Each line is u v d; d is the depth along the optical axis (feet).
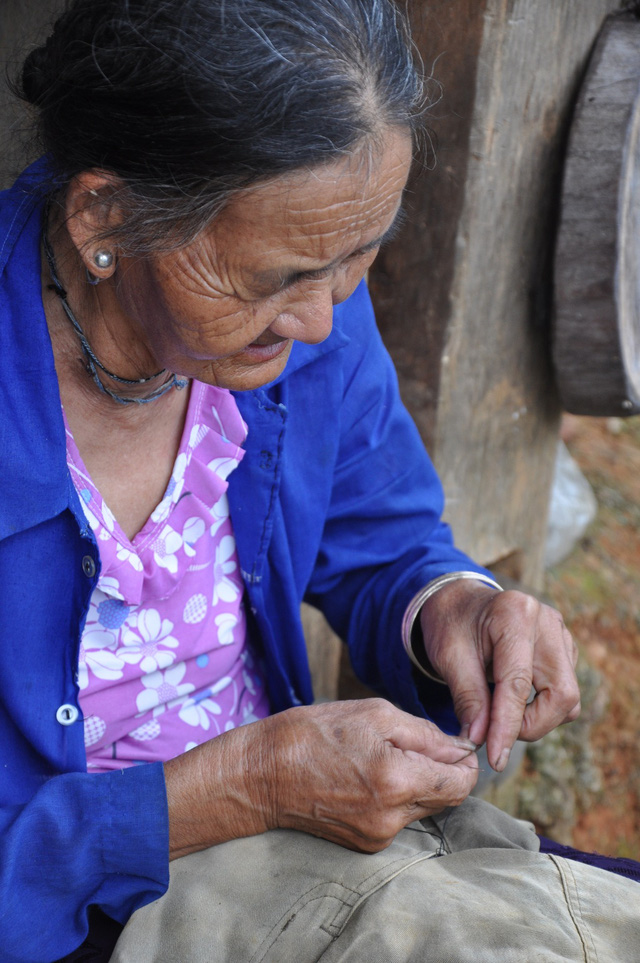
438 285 5.35
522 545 6.91
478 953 2.66
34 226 3.01
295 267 2.47
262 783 3.14
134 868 3.02
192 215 2.39
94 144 2.43
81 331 3.01
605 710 7.97
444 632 3.91
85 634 3.31
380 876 3.01
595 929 2.80
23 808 2.92
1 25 4.13
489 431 6.08
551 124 5.49
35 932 2.95
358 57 2.28
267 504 3.64
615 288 5.40
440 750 3.35
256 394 3.49
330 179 2.32
